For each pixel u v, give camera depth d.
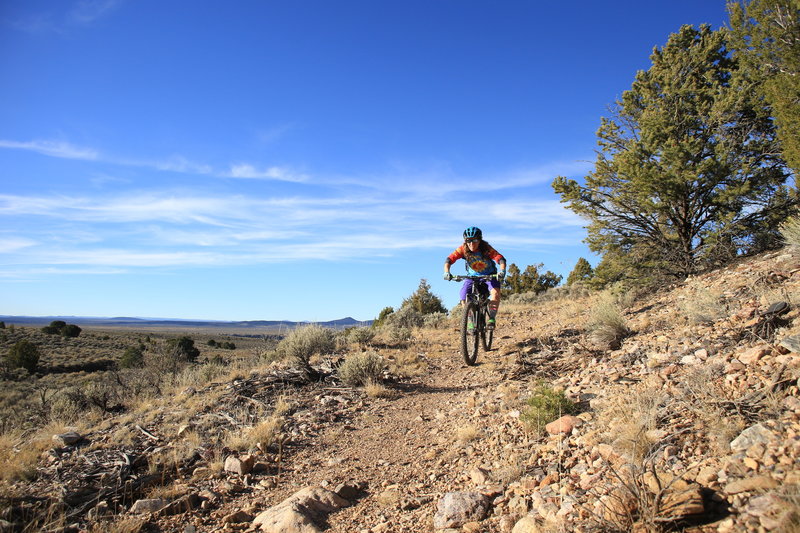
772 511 2.26
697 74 14.01
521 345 10.86
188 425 6.40
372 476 4.76
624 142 14.72
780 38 10.59
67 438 5.98
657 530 2.43
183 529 3.86
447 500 3.56
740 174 12.29
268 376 9.26
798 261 7.92
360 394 8.30
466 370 9.69
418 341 14.36
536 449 4.20
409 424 6.51
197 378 10.48
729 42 12.54
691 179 11.89
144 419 6.93
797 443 2.71
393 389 8.59
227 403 7.58
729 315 6.16
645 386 4.75
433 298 30.03
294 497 4.16
